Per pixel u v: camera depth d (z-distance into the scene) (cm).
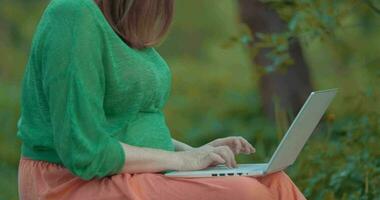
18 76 1697
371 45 1236
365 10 667
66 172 430
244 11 874
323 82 1304
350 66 855
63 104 416
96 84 421
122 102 434
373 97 642
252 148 471
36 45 429
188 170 433
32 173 438
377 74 659
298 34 643
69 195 426
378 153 602
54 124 417
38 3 1812
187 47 1873
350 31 1194
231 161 437
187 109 1266
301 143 452
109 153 417
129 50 434
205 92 1355
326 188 591
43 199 427
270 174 436
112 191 419
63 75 416
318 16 636
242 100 1162
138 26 442
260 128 956
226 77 1434
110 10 439
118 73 430
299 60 906
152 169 429
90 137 416
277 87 908
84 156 413
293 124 418
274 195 429
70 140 414
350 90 834
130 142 438
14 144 1127
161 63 457
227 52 1619
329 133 640
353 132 616
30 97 438
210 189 415
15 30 1814
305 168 617
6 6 1777
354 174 588
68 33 420
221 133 1060
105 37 427
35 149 438
